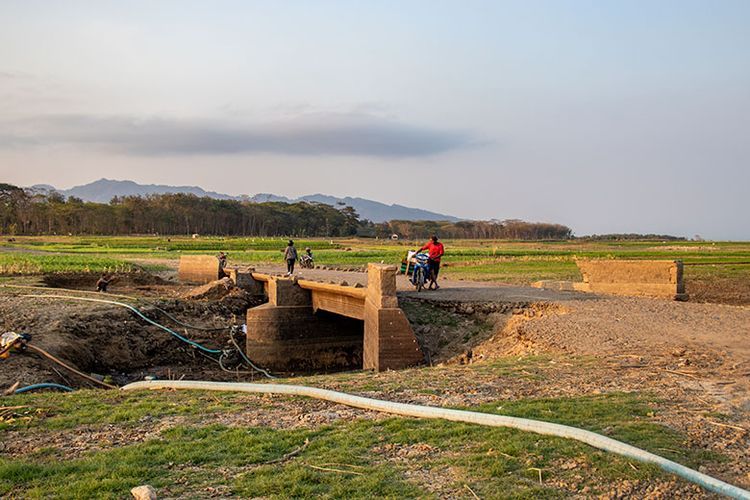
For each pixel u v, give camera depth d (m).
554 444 7.01
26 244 89.12
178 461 6.91
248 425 8.30
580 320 16.33
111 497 5.92
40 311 22.17
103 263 46.50
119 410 9.22
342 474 6.44
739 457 6.72
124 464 6.82
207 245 88.88
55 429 8.36
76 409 9.38
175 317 25.78
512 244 128.38
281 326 25.03
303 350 25.28
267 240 122.44
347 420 8.41
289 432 7.86
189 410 9.11
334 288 22.41
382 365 17.28
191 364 22.19
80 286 36.38
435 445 7.19
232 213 173.00
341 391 9.98
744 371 10.56
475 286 25.98
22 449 7.55
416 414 8.43
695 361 11.43
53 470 6.68
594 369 11.11
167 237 134.62
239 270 35.16
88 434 8.12
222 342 24.73
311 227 191.12
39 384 13.30
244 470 6.67
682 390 9.40
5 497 6.03
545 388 9.77
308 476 6.38
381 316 17.33
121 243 94.25
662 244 125.44
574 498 5.79
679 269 21.50
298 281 25.58
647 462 6.42
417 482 6.21
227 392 10.38
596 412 8.20
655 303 19.39
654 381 10.03
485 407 8.59
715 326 15.21
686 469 6.18
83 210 147.50
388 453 7.05
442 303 20.39
